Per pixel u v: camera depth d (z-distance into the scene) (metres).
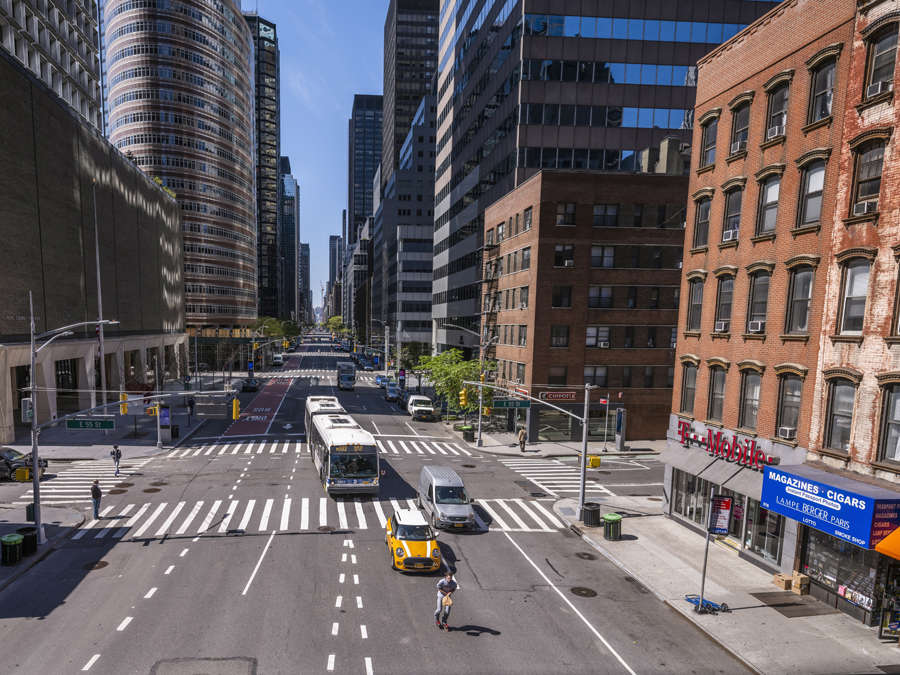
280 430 45.25
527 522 24.39
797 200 18.66
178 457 35.25
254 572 17.92
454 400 47.62
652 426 44.44
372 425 48.59
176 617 14.88
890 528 14.27
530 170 49.16
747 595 17.34
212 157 103.44
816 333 17.81
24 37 49.44
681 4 49.38
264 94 183.62
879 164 15.84
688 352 24.72
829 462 17.12
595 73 49.19
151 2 96.38
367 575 17.94
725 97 22.47
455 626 14.88
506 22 52.62
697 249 24.14
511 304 48.12
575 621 15.49
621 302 43.22
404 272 112.12
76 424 29.59
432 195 125.62
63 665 12.51
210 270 103.69
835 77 17.27
